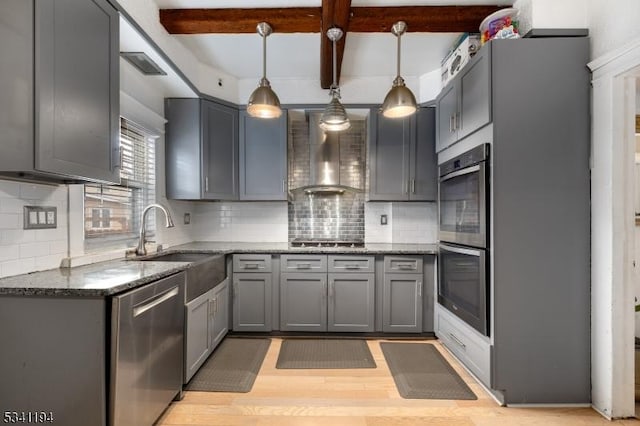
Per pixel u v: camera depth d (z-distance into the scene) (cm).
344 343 280
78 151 141
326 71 275
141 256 235
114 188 234
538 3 188
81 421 128
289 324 290
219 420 177
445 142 256
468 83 214
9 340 130
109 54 161
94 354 128
